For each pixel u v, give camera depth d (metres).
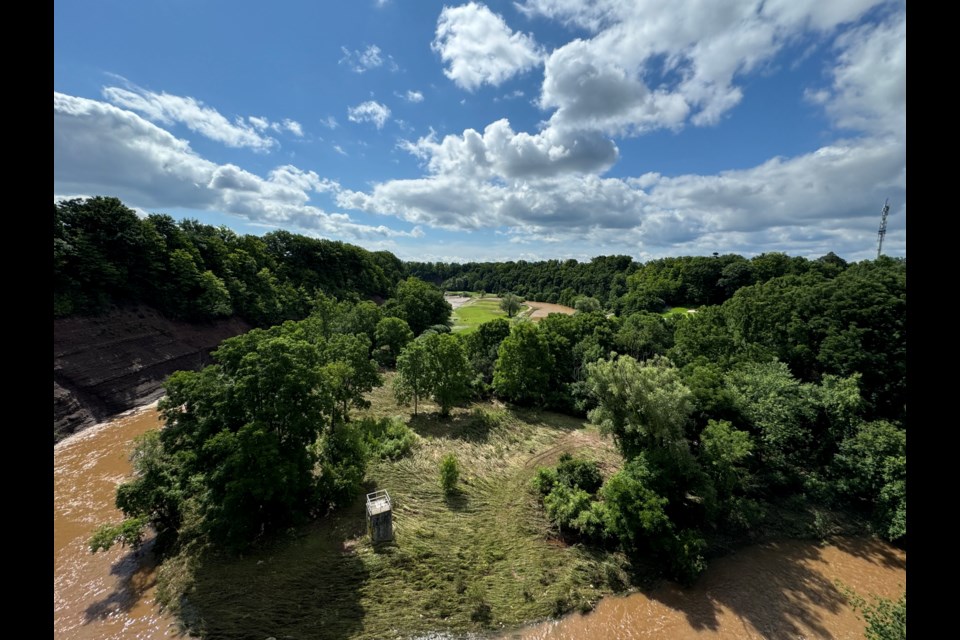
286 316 74.69
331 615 16.27
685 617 17.42
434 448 31.39
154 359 46.06
